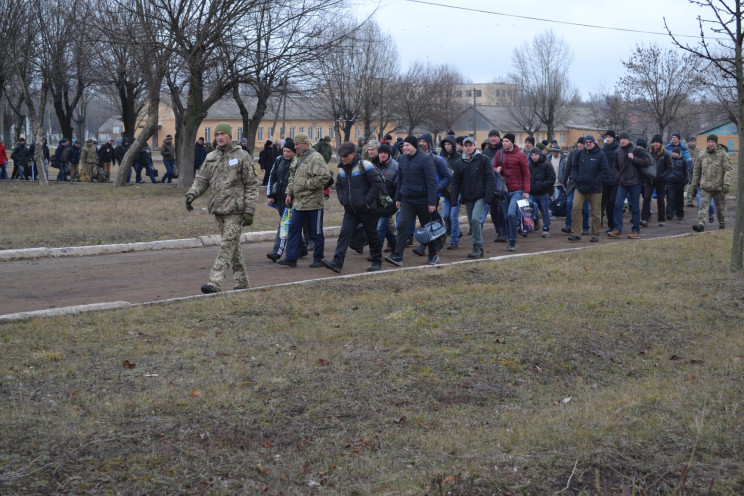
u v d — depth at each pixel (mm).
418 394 5738
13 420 4855
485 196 11953
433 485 4070
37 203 19797
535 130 65750
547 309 8141
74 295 9133
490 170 11938
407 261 11867
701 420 4977
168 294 9211
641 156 14594
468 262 11180
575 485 4125
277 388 5664
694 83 26859
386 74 54562
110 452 4465
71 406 5180
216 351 6547
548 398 5816
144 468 4277
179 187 25219
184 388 5566
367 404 5469
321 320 7734
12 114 56219
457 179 12422
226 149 8805
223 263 8883
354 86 51875
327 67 25766
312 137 74500
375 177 10375
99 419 4938
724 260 11250
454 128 79375
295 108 73312
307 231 12578
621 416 5133
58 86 35562
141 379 5793
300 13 23875
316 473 4379
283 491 4129
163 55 23891
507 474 4219
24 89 26297
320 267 11125
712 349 7121
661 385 5996
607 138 15320
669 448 4586
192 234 14492
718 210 15750
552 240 14656
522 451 4531
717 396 5605
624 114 37000
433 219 11328
